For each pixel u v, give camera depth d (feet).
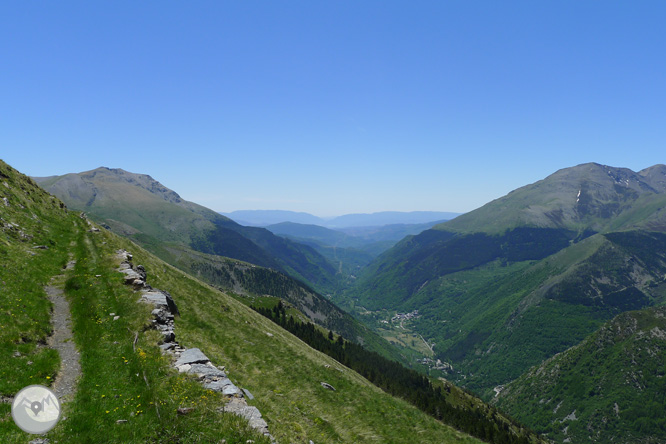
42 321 81.82
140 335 90.12
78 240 155.94
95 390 59.98
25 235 131.85
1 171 168.45
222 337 135.44
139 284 122.01
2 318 72.84
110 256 144.97
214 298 192.85
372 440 100.53
